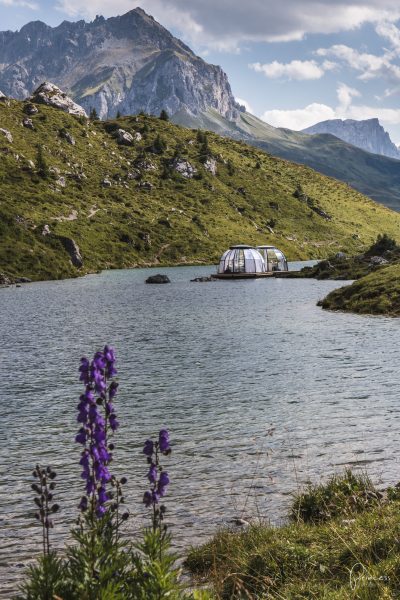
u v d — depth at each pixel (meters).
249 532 11.34
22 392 27.59
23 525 13.25
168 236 198.62
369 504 12.34
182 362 33.84
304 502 13.07
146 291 94.75
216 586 8.80
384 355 34.28
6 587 10.29
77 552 5.92
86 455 5.92
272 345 39.25
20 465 17.56
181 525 12.88
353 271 115.44
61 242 153.12
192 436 19.95
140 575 5.87
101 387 5.90
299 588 8.19
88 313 63.53
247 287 100.75
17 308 70.69
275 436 19.59
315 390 26.11
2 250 137.62
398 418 21.12
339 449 17.92
